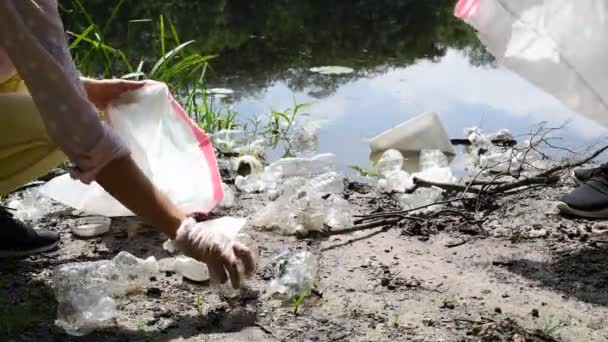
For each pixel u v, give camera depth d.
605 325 2.09
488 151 3.53
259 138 3.73
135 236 2.62
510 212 2.82
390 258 2.47
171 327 2.08
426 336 2.04
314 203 2.76
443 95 4.29
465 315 2.14
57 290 2.19
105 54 3.96
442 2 6.54
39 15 1.90
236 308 2.18
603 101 2.34
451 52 5.16
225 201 2.91
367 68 4.81
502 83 4.50
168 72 3.94
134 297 2.24
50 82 1.86
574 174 2.95
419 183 3.04
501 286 2.30
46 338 2.04
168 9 6.24
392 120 3.93
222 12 6.24
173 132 2.58
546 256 2.49
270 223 2.71
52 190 2.72
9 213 2.47
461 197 2.92
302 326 2.09
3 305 2.18
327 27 5.81
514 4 2.32
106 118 2.50
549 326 2.08
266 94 4.32
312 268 2.30
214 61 4.94
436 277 2.35
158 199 2.00
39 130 2.20
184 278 2.33
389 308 2.17
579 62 2.31
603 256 2.47
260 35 5.59
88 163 1.91
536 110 4.05
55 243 2.53
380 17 6.11
